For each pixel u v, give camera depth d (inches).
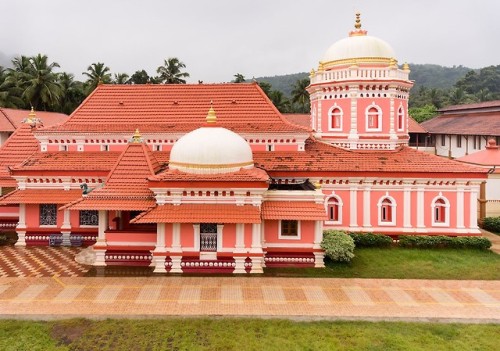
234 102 1145.4
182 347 538.0
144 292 713.0
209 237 830.5
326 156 1064.8
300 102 3041.3
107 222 879.7
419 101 4453.7
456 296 708.0
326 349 534.3
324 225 1035.3
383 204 1029.8
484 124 2148.1
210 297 693.9
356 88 1128.8
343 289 734.5
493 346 543.2
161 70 2773.1
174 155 879.1
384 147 1136.2
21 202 969.5
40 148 1098.1
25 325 593.3
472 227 1016.9
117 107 1145.4
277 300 684.7
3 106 2381.9
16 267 840.9
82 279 773.9
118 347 538.3
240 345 543.5
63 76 2881.4
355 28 1250.0
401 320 620.7
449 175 997.8
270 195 873.5
